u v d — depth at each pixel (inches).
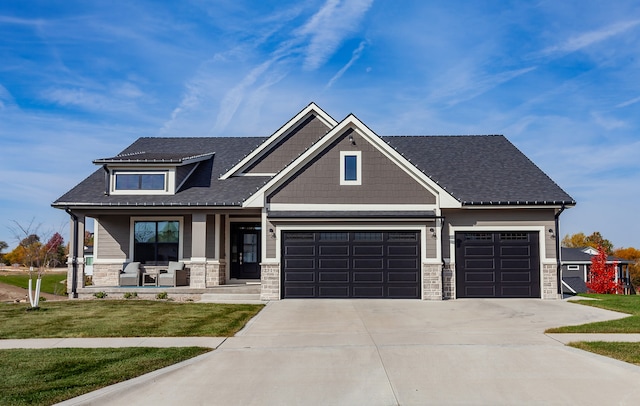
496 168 838.5
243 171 876.0
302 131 879.7
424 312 609.3
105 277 849.5
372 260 739.4
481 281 743.1
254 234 888.9
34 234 884.0
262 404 293.7
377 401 296.8
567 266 1628.9
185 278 819.4
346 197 743.1
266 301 721.0
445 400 297.7
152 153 938.1
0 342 448.1
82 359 382.9
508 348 411.2
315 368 360.2
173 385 326.3
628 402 293.3
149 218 853.2
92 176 884.6
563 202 727.1
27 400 293.3
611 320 547.5
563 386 320.2
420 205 739.4
